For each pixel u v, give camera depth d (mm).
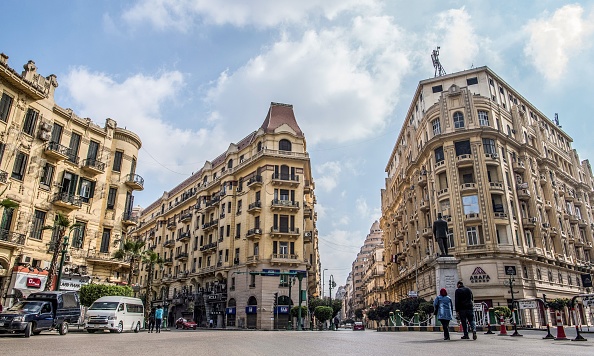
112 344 14031
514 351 9219
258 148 62562
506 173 50781
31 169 32812
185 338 19188
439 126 53844
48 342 14773
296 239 57312
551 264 51969
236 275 58875
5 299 29672
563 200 63688
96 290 31875
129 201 42094
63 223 30594
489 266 44969
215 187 71688
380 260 111562
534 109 64000
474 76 56188
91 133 39156
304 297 55156
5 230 30297
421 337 16109
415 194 59812
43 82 34406
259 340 16812
